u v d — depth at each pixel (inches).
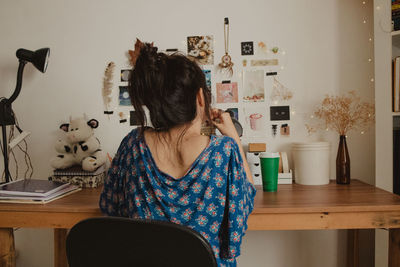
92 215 52.3
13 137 78.2
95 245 29.3
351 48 73.5
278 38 74.2
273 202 53.4
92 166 68.5
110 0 76.1
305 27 73.9
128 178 37.6
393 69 61.9
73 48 76.8
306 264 76.7
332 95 73.8
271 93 74.6
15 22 77.5
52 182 64.1
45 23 77.0
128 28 76.0
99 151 72.0
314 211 50.0
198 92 36.7
